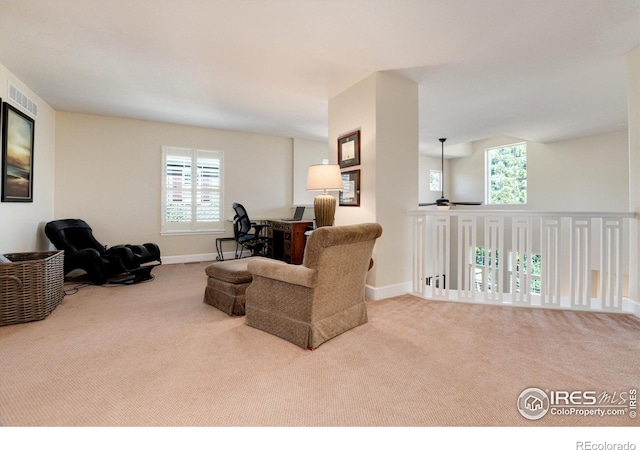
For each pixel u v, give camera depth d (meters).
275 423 1.38
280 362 1.94
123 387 1.65
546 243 3.06
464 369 1.85
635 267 2.81
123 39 2.63
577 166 6.26
